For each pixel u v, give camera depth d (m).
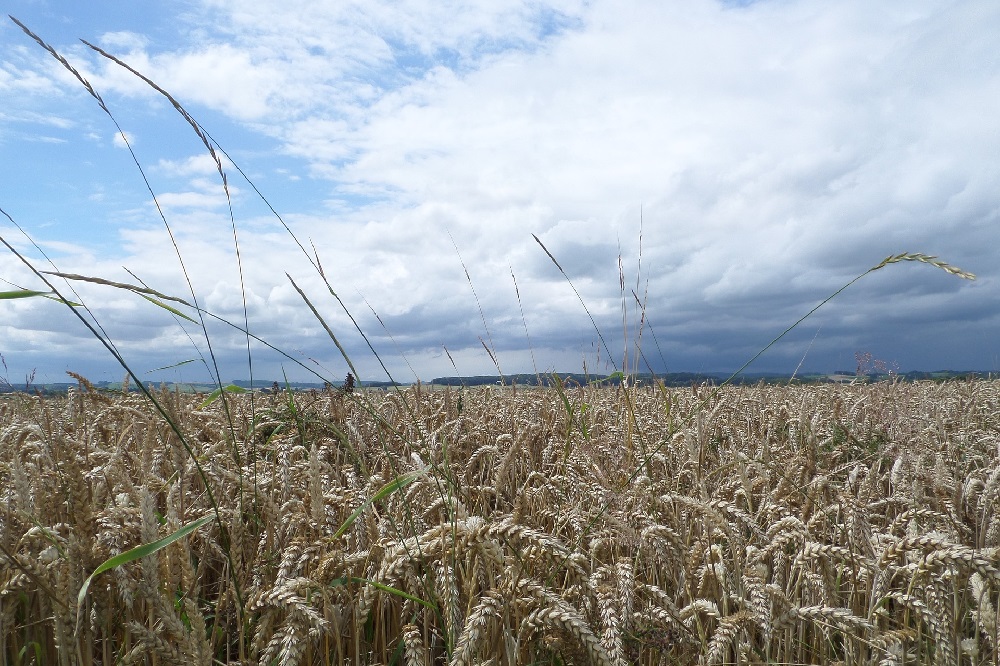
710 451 5.09
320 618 2.25
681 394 6.93
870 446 5.74
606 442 4.63
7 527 2.55
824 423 6.11
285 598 2.30
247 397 5.77
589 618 2.57
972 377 10.91
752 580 2.68
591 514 3.35
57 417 4.38
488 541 2.26
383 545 2.73
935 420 6.18
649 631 2.60
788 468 4.13
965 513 3.96
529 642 2.58
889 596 2.58
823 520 3.05
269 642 2.42
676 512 3.45
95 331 2.27
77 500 2.49
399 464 4.02
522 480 4.71
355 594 2.79
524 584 2.27
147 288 2.52
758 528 2.98
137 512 2.75
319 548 2.65
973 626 3.27
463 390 6.84
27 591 2.68
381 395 6.59
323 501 2.83
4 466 3.22
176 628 2.15
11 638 2.67
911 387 10.45
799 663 2.88
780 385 9.40
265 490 3.26
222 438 3.83
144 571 2.19
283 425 5.07
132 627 2.23
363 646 2.90
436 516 3.31
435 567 2.67
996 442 5.34
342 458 4.93
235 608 2.89
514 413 6.14
